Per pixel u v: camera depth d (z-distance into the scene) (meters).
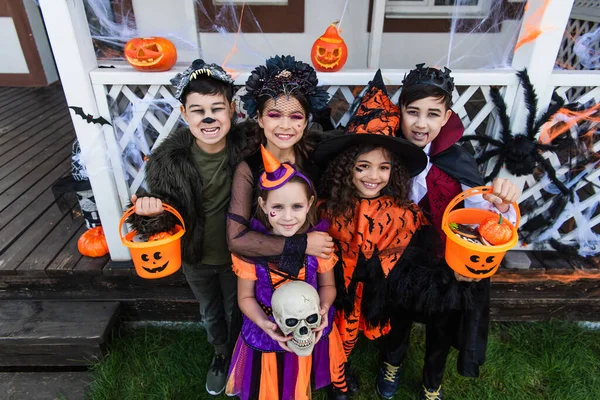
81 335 2.18
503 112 2.00
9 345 2.18
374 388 2.17
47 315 2.30
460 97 2.05
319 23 3.72
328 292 1.62
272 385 1.68
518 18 3.68
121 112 2.17
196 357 2.31
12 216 2.83
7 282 2.37
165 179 1.58
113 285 2.39
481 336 1.73
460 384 2.17
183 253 1.73
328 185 1.61
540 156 2.03
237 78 1.99
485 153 2.07
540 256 2.41
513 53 2.13
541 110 2.02
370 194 1.57
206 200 1.70
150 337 2.44
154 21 3.63
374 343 2.38
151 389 2.15
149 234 1.51
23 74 6.27
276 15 3.66
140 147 2.19
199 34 3.46
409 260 1.64
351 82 2.00
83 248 2.42
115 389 2.14
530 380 2.21
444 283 1.61
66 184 2.57
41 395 2.16
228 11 3.62
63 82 1.90
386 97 1.64
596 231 2.64
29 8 5.93
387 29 3.75
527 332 2.45
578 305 2.44
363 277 1.68
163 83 1.97
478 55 3.88
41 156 3.83
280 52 3.82
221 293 2.03
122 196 2.23
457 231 1.47
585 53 3.88
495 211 1.65
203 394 2.13
